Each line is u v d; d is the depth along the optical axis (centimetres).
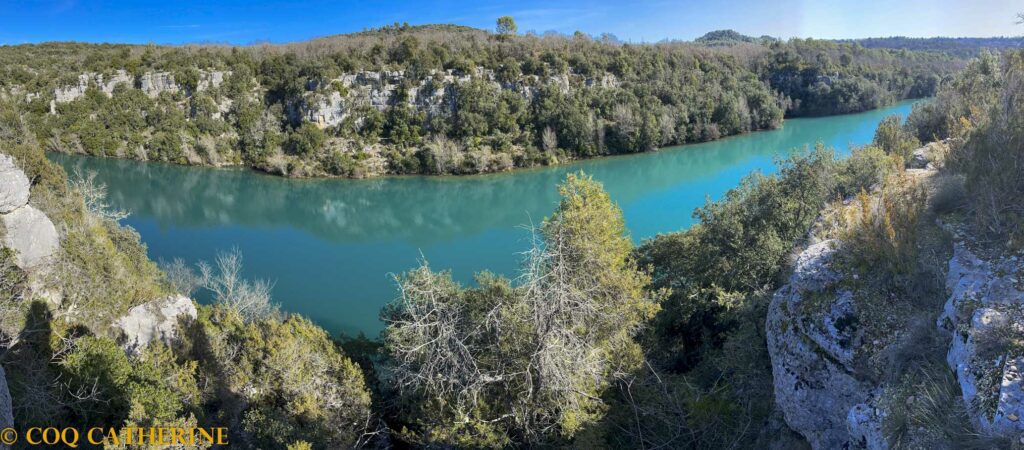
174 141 6988
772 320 1083
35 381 1291
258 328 1719
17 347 1472
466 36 9319
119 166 6762
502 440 1330
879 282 951
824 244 1124
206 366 1644
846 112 8312
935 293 886
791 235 1869
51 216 1894
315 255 4128
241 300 2695
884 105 8425
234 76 7681
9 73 7950
